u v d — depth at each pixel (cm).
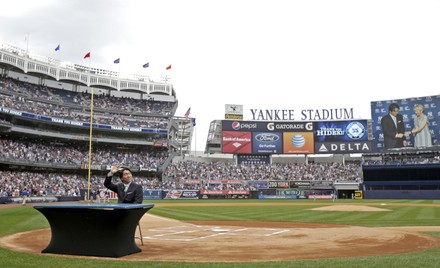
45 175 5950
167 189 6744
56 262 796
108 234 894
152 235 1438
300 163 7856
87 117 6938
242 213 2956
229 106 7838
